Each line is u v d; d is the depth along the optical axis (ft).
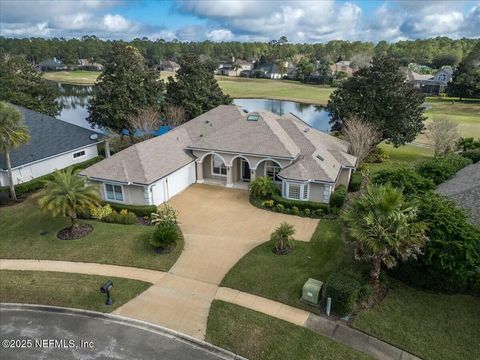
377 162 142.41
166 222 77.77
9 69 165.17
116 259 69.51
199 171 110.83
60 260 69.41
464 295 57.47
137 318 54.24
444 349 47.55
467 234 55.36
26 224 83.20
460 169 100.99
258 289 60.44
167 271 66.13
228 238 78.28
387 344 48.60
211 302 57.62
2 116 88.74
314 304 56.18
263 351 47.85
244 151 102.12
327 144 121.08
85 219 86.28
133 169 91.97
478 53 407.44
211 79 179.63
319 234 79.00
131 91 153.28
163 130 159.84
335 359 46.29
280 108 305.73
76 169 116.16
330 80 475.31
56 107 174.29
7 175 100.94
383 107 142.92
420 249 55.11
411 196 64.69
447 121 144.87
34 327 52.54
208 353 47.93
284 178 93.45
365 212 54.80
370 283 57.88
